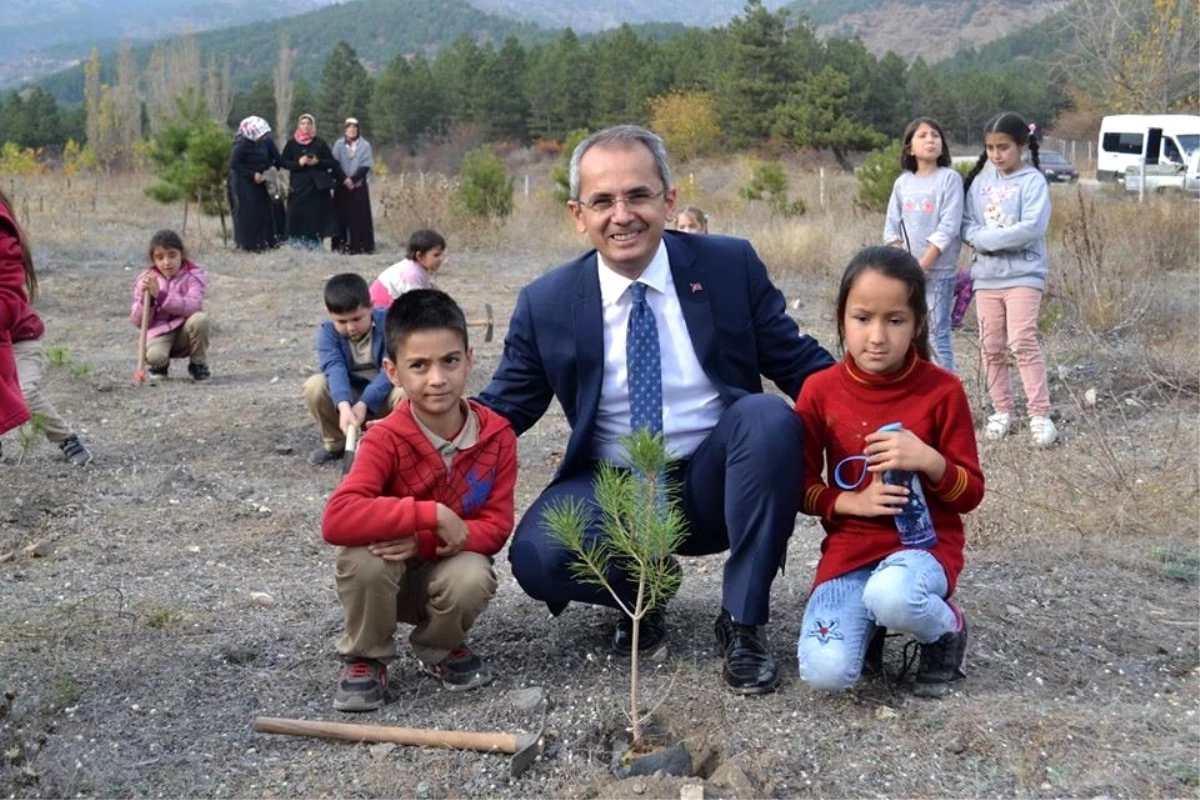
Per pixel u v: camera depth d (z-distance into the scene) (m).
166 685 3.59
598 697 3.42
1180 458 5.87
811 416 3.44
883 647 3.73
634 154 3.34
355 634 3.39
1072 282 9.95
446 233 18.77
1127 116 36.62
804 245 14.73
